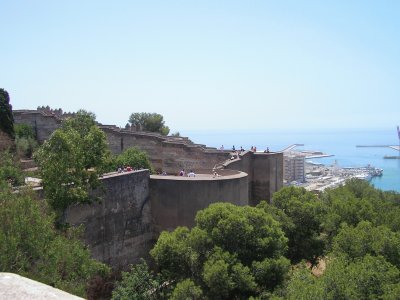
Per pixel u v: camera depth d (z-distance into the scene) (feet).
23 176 112.57
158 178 145.69
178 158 218.18
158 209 146.00
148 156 225.15
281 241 109.81
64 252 81.10
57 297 19.88
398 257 124.26
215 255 100.22
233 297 99.86
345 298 92.99
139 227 143.23
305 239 146.51
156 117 336.08
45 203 96.22
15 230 73.87
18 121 227.61
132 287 105.70
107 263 132.16
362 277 101.24
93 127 118.32
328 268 107.76
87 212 124.98
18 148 179.63
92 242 127.13
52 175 100.32
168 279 108.37
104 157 115.44
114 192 133.90
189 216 140.87
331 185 649.20
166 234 112.78
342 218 166.61
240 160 195.00
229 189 143.33
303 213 145.28
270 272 100.53
